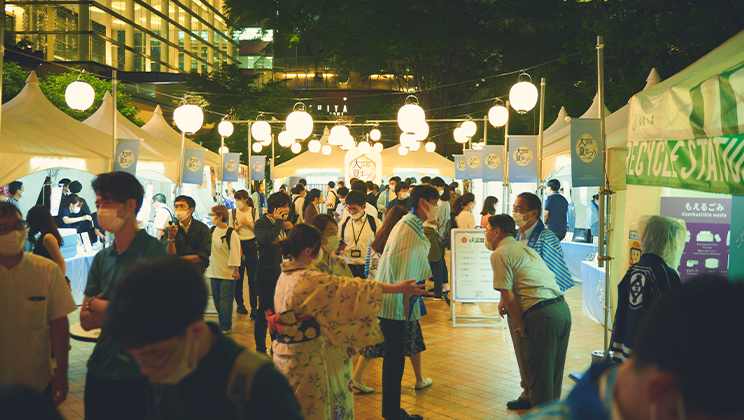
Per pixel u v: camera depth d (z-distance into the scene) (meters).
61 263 5.20
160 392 1.54
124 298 1.31
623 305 3.30
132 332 1.29
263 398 1.44
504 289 4.17
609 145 5.81
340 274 4.70
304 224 3.52
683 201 4.47
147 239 2.81
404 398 5.16
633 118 4.36
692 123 3.31
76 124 10.05
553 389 4.18
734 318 0.70
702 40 13.63
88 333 2.97
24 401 0.99
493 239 4.38
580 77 23.36
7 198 9.30
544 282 4.20
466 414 4.78
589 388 1.00
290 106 31.89
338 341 3.23
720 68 3.13
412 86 32.69
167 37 45.44
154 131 15.24
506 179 10.67
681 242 3.26
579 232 11.83
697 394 0.70
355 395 5.26
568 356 6.57
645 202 5.12
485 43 23.75
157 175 13.13
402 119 8.40
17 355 2.97
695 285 0.77
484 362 6.32
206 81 32.62
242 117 30.89
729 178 2.91
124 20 40.47
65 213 10.32
